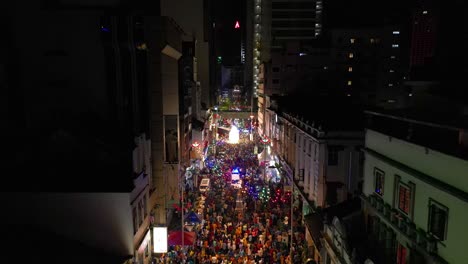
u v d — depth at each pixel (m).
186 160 41.44
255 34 108.38
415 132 14.98
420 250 13.81
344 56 73.69
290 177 43.25
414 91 19.34
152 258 24.84
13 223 19.67
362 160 30.48
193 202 38.59
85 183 19.89
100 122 24.09
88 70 24.59
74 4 25.28
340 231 19.34
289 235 30.83
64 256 17.94
